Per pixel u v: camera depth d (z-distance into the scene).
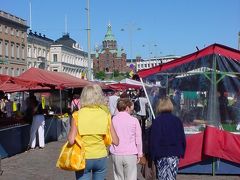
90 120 5.79
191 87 11.21
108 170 11.45
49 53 118.12
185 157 10.74
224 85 11.09
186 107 11.12
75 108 21.98
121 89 38.62
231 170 10.70
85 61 150.38
